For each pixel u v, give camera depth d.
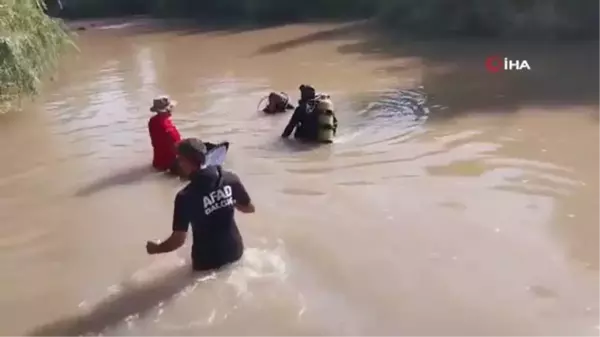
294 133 9.27
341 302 4.87
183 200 5.07
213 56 17.23
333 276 5.23
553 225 5.99
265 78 13.69
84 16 32.12
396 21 21.22
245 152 8.62
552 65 13.60
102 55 18.31
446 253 5.55
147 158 8.65
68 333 4.70
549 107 10.09
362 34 20.11
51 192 7.58
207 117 10.51
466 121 9.56
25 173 8.30
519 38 17.72
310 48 17.77
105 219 6.73
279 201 6.86
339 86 12.55
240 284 5.11
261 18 26.73
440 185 7.09
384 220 6.27
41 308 5.07
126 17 30.75
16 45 11.01
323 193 7.04
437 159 7.95
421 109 10.45
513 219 6.16
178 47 19.41
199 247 5.25
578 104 10.18
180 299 4.97
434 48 16.75
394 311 4.73
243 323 4.65
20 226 6.66
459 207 6.48
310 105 8.84
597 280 5.02
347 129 9.51
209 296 4.98
